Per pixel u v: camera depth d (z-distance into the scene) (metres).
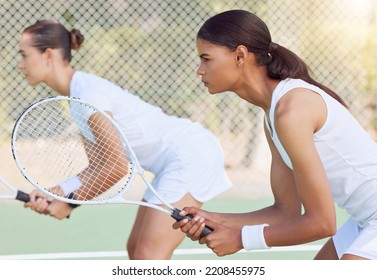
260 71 5.52
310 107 5.29
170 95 14.66
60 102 8.01
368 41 14.91
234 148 14.51
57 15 14.29
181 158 7.59
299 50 14.84
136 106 7.54
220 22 5.46
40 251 10.23
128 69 14.60
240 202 12.80
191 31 14.65
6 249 10.32
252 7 14.66
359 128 5.56
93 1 14.42
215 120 14.66
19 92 14.30
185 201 7.52
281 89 5.37
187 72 14.68
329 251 6.20
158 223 7.36
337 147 5.45
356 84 15.01
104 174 7.18
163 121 7.67
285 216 6.08
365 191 5.59
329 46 14.90
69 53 7.49
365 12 14.92
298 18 14.78
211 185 7.71
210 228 5.84
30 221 11.55
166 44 14.65
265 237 5.54
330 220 5.25
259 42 5.44
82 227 11.27
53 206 7.24
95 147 7.23
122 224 11.41
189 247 10.27
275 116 5.31
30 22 14.16
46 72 7.42
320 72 14.94
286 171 5.99
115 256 9.95
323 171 5.23
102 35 14.51
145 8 14.59
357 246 5.55
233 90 5.62
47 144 8.28
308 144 5.22
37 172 10.10
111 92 7.41
